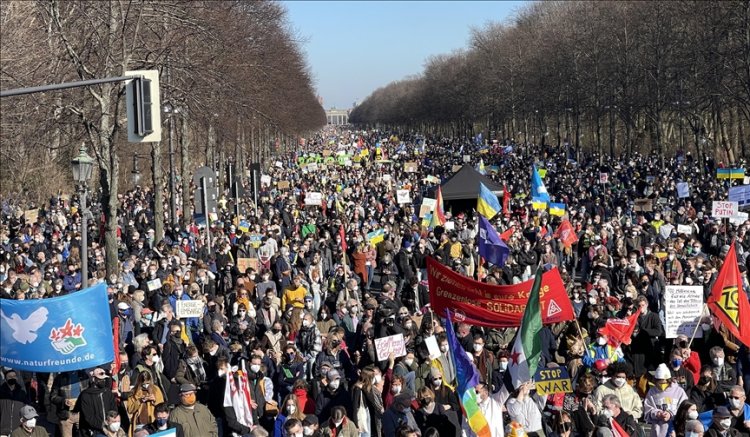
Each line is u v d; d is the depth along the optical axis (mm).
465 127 162125
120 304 19188
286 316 20766
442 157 110188
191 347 16141
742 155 74312
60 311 13148
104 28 32094
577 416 13797
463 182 45094
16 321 13141
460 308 16812
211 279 25281
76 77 31469
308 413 14633
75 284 25391
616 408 13664
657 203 45438
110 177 29000
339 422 13250
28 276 23984
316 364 16297
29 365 13195
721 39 62688
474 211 43531
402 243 32281
